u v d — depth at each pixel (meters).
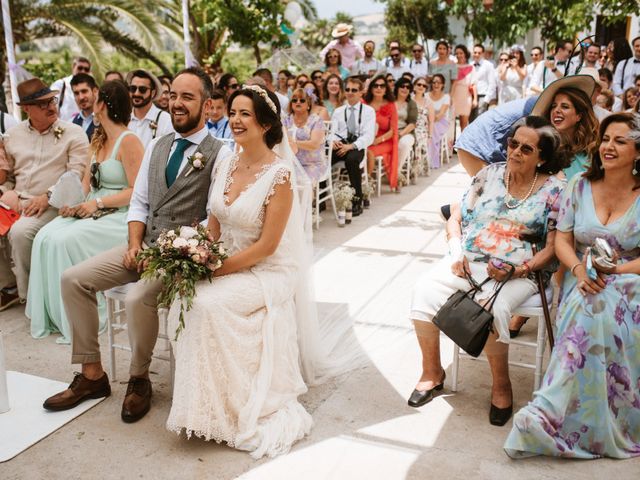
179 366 2.98
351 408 3.42
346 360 3.90
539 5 12.88
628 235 3.10
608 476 2.84
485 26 13.80
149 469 2.92
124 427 3.27
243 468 2.92
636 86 7.44
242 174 3.28
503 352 3.25
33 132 4.76
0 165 4.79
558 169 3.36
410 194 8.73
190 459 2.99
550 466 2.92
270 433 3.06
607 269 2.97
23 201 4.71
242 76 21.47
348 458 2.98
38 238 4.27
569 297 3.07
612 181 3.12
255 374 3.14
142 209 3.68
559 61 10.49
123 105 4.20
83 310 3.39
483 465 2.92
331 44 11.59
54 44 24.22
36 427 3.25
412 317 3.40
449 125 11.38
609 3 9.83
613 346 2.96
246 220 3.17
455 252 3.50
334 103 8.64
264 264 3.30
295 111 6.72
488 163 4.20
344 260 5.87
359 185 7.48
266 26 13.52
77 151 4.77
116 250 3.57
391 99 8.38
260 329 3.14
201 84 3.53
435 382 3.52
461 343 3.15
